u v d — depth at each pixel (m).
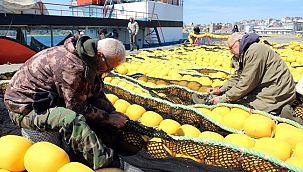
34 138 3.03
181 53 14.43
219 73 8.01
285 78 4.40
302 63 10.83
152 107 4.71
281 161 2.58
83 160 3.05
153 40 25.05
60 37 17.16
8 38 12.32
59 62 2.79
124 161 3.08
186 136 3.20
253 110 4.08
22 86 2.88
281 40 29.69
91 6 24.05
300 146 2.95
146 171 2.92
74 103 2.89
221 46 20.05
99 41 2.90
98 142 2.74
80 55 2.77
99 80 3.26
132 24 18.06
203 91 6.29
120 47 2.91
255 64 4.32
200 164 2.81
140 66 8.88
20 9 14.16
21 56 12.88
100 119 3.19
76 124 2.69
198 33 24.19
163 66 9.35
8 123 3.92
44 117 2.78
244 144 3.08
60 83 2.81
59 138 3.12
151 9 24.38
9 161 2.59
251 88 4.43
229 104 4.41
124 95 5.31
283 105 4.42
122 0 25.55
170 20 26.97
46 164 2.48
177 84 6.60
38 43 15.25
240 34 4.50
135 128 3.39
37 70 2.86
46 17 15.32
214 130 3.95
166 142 3.20
